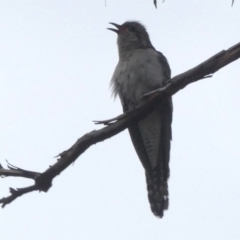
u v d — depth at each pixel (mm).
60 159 7641
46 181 7613
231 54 7305
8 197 7504
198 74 7570
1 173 7562
